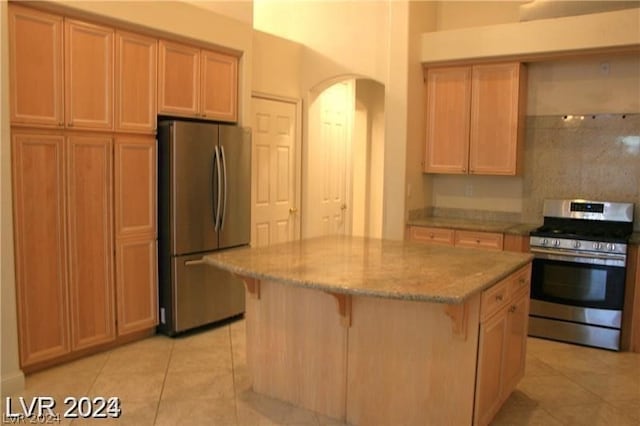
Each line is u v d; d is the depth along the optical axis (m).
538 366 3.72
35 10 3.21
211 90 4.39
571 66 4.65
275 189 5.33
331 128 5.93
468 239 4.69
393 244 3.51
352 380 2.83
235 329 4.40
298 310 2.98
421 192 5.23
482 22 5.11
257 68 5.00
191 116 4.24
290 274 2.56
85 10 3.41
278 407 3.02
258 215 5.13
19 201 3.23
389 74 4.90
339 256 3.05
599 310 4.05
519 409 3.07
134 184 3.90
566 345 4.16
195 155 4.12
